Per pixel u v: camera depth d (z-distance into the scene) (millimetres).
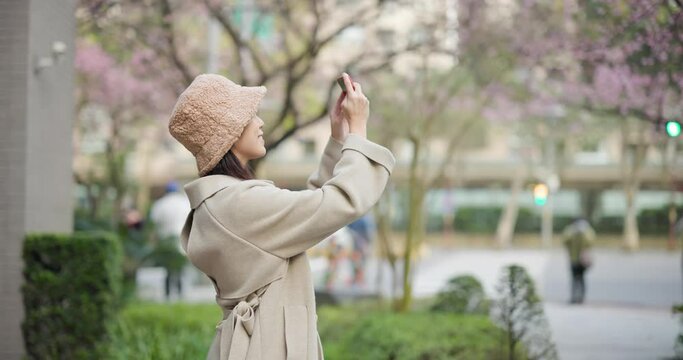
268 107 16781
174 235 14625
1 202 7199
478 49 13203
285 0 13188
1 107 7211
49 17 7789
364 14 12492
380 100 16234
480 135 39438
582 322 13742
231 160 2930
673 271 27875
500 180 47125
